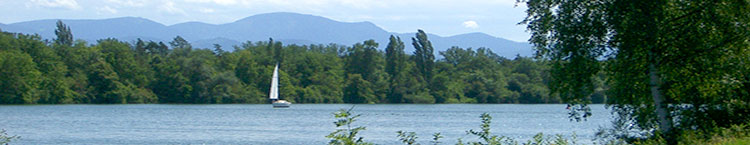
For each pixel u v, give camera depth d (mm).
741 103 24047
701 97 24062
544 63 24656
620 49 22312
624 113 27031
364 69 141250
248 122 71062
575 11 22625
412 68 138625
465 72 146500
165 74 125000
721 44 21578
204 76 125562
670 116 23438
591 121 71562
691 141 21047
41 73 114500
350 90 136125
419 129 59156
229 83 127188
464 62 157625
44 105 110750
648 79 23703
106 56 124312
